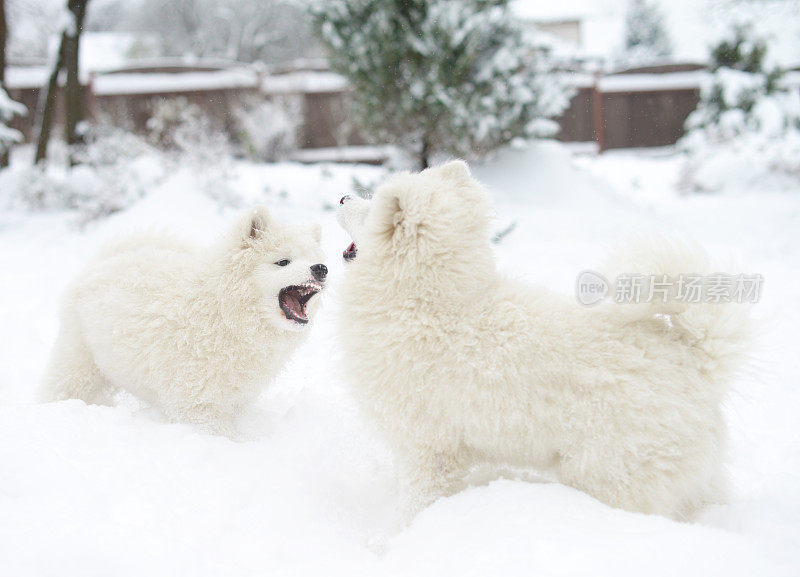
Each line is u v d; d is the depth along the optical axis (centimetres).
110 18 3875
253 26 3538
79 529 223
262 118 1605
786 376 460
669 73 1936
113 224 908
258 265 345
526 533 222
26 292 719
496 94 963
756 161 1412
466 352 256
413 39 937
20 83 1903
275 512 263
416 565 225
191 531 242
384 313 273
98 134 1243
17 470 253
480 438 259
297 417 371
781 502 262
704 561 200
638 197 1377
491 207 286
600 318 258
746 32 1700
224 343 339
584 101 1925
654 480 236
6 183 1228
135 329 336
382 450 343
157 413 357
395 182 275
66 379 369
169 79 1752
